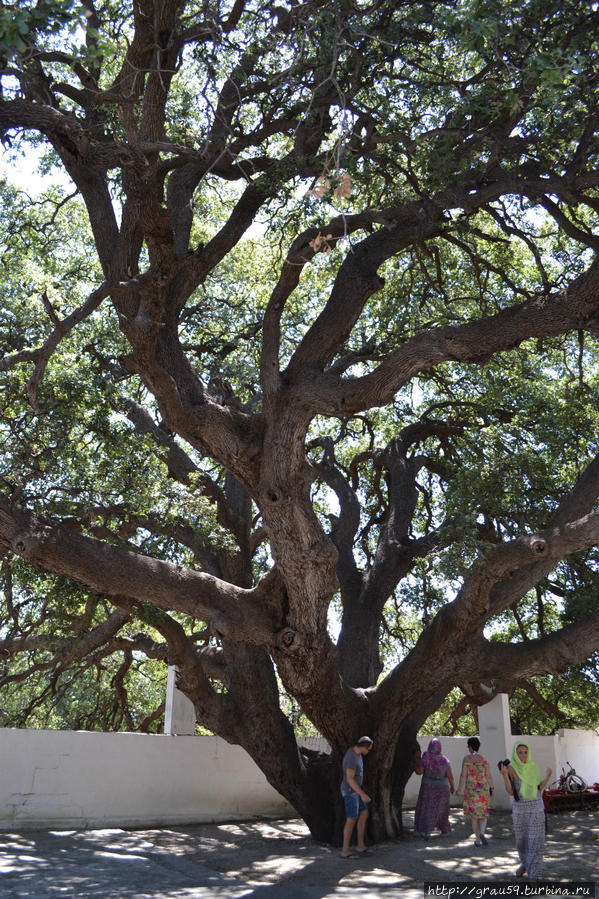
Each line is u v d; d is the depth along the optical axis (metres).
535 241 15.25
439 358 9.11
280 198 11.62
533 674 11.12
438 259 13.43
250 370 15.94
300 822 13.95
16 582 13.08
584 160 9.77
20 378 10.48
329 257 15.71
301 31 9.18
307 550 9.72
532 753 17.05
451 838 11.80
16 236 14.84
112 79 11.49
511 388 14.54
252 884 8.23
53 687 14.15
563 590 14.48
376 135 9.87
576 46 8.70
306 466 9.82
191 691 11.86
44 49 7.98
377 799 11.45
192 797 13.62
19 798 11.69
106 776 12.66
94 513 10.42
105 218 10.64
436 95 9.91
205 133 10.60
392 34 9.73
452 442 16.58
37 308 11.07
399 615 18.69
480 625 10.77
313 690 10.69
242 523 13.28
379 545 14.30
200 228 16.36
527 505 12.35
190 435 10.01
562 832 12.77
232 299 17.27
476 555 9.88
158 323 8.88
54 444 10.73
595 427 13.03
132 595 9.59
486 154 10.42
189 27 10.31
